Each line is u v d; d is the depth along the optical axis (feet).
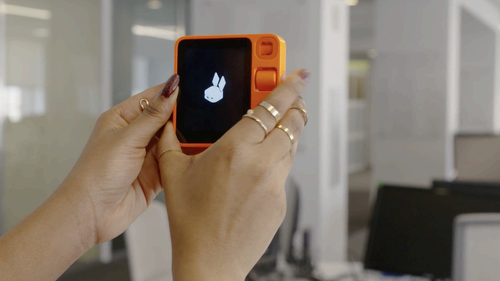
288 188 7.54
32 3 12.44
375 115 20.24
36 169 12.83
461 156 9.37
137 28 14.64
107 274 13.44
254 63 2.05
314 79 12.60
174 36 15.71
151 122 1.85
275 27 13.10
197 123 2.09
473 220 4.04
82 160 1.87
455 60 19.61
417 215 5.73
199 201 1.49
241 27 13.52
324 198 12.73
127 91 14.44
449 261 5.46
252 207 1.47
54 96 13.03
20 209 12.60
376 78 20.21
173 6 15.61
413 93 19.43
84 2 13.44
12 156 12.27
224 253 1.44
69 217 1.77
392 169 19.99
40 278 1.68
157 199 14.34
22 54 12.32
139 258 6.54
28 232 1.71
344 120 14.05
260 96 2.04
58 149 13.25
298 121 1.60
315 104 12.61
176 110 2.11
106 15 13.58
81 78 13.53
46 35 12.78
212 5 13.89
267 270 6.81
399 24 19.61
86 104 13.67
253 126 1.53
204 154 1.55
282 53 2.04
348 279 6.58
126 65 14.37
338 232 13.69
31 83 12.54
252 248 1.47
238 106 2.08
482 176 9.18
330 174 13.09
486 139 9.20
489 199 5.38
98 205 1.83
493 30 27.40
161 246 7.08
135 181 2.03
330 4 12.92
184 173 1.56
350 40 39.93
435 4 18.89
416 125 19.40
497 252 4.00
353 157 38.83
